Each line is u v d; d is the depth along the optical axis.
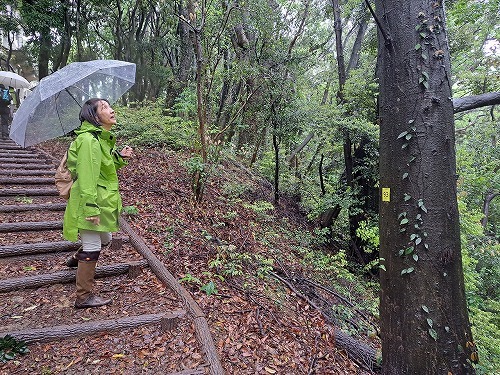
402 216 2.99
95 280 3.50
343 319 4.61
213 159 6.25
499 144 11.12
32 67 17.06
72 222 2.74
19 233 4.12
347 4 9.70
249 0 6.55
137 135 9.30
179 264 4.02
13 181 5.57
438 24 2.94
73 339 2.66
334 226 9.02
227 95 8.70
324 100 11.96
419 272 2.92
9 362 2.36
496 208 12.34
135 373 2.40
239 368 2.69
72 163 2.78
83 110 2.87
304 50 8.23
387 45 3.07
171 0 7.29
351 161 8.23
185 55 11.64
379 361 3.52
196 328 2.87
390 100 3.09
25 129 3.91
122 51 15.24
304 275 5.63
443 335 2.88
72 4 13.62
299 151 10.70
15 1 12.84
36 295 3.14
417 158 2.94
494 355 5.04
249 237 6.02
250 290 4.03
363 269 7.54
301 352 3.20
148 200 5.77
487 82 8.97
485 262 9.43
